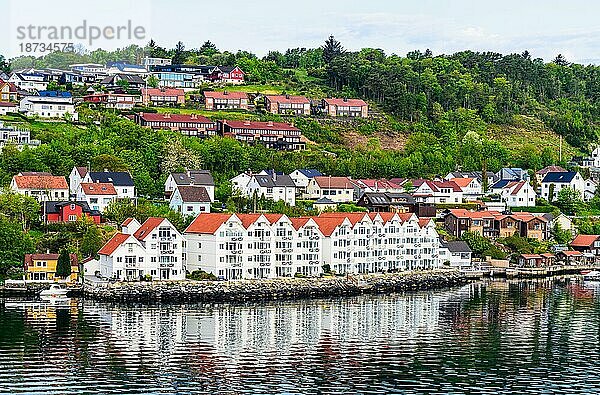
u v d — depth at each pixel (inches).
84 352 5890.8
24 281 7869.1
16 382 5241.1
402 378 5467.5
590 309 7662.4
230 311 7337.6
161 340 6240.2
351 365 5713.6
